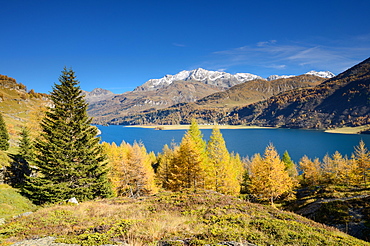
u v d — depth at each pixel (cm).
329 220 2222
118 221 979
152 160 7519
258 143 16200
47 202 2306
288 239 742
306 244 707
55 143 2366
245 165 8075
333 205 2459
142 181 3366
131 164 3381
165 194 1922
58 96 2500
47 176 2372
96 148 2603
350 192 3094
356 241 910
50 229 1007
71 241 744
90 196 2416
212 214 1177
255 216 1113
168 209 1367
